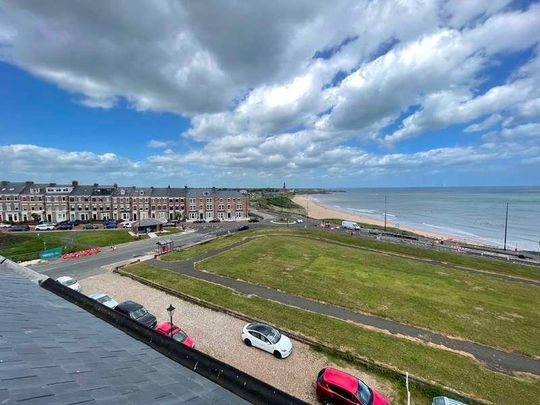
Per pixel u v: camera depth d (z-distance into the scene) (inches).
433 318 942.4
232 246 1979.6
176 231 2817.4
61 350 212.2
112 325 310.3
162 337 266.5
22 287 393.1
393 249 1999.3
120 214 3540.8
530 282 1397.6
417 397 587.2
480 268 1608.0
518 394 605.9
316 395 583.8
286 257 1675.7
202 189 4020.7
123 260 1649.9
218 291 1107.9
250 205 6122.1
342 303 1029.2
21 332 228.1
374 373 657.0
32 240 2174.0
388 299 1082.1
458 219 4544.8
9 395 131.9
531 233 3329.2
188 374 212.4
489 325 911.7
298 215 4448.8
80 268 1467.8
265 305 986.1
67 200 3371.1
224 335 801.6
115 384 177.6
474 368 687.1
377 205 7583.7
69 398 146.1
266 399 179.8
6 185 3432.6
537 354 761.0
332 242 2269.9
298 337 782.5
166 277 1277.1
